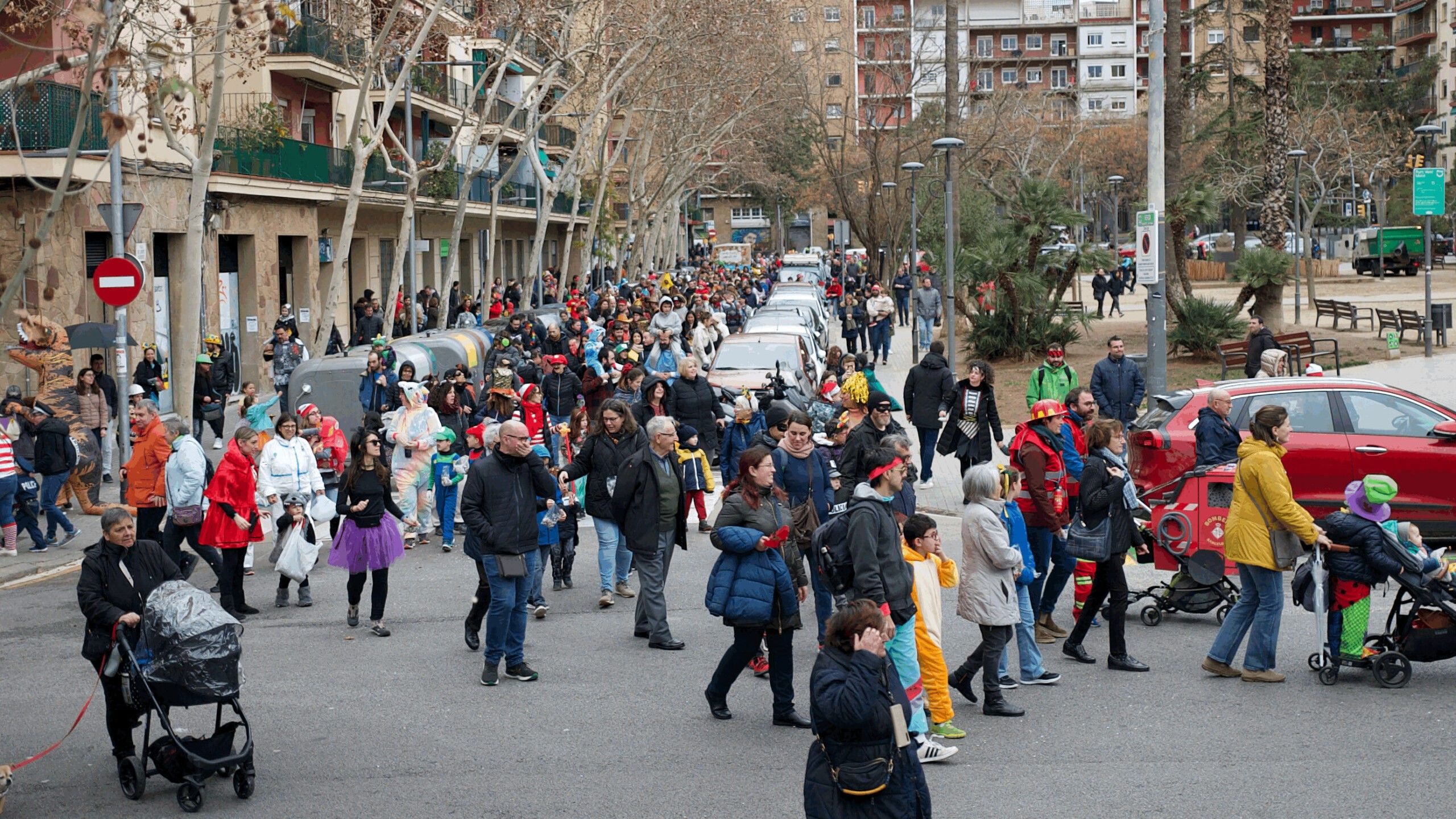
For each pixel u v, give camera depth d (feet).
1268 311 100.07
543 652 36.32
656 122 183.52
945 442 56.59
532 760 27.48
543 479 33.50
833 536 27.43
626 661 35.22
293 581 46.91
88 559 26.61
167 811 25.18
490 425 49.96
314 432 50.98
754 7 151.12
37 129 78.28
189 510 42.42
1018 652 34.17
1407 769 25.73
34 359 65.05
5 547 51.83
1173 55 106.42
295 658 36.09
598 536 41.70
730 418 69.67
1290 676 32.65
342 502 38.52
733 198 443.32
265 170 107.14
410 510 52.29
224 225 102.37
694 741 28.58
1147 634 37.40
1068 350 107.04
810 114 199.93
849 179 197.36
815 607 39.83
